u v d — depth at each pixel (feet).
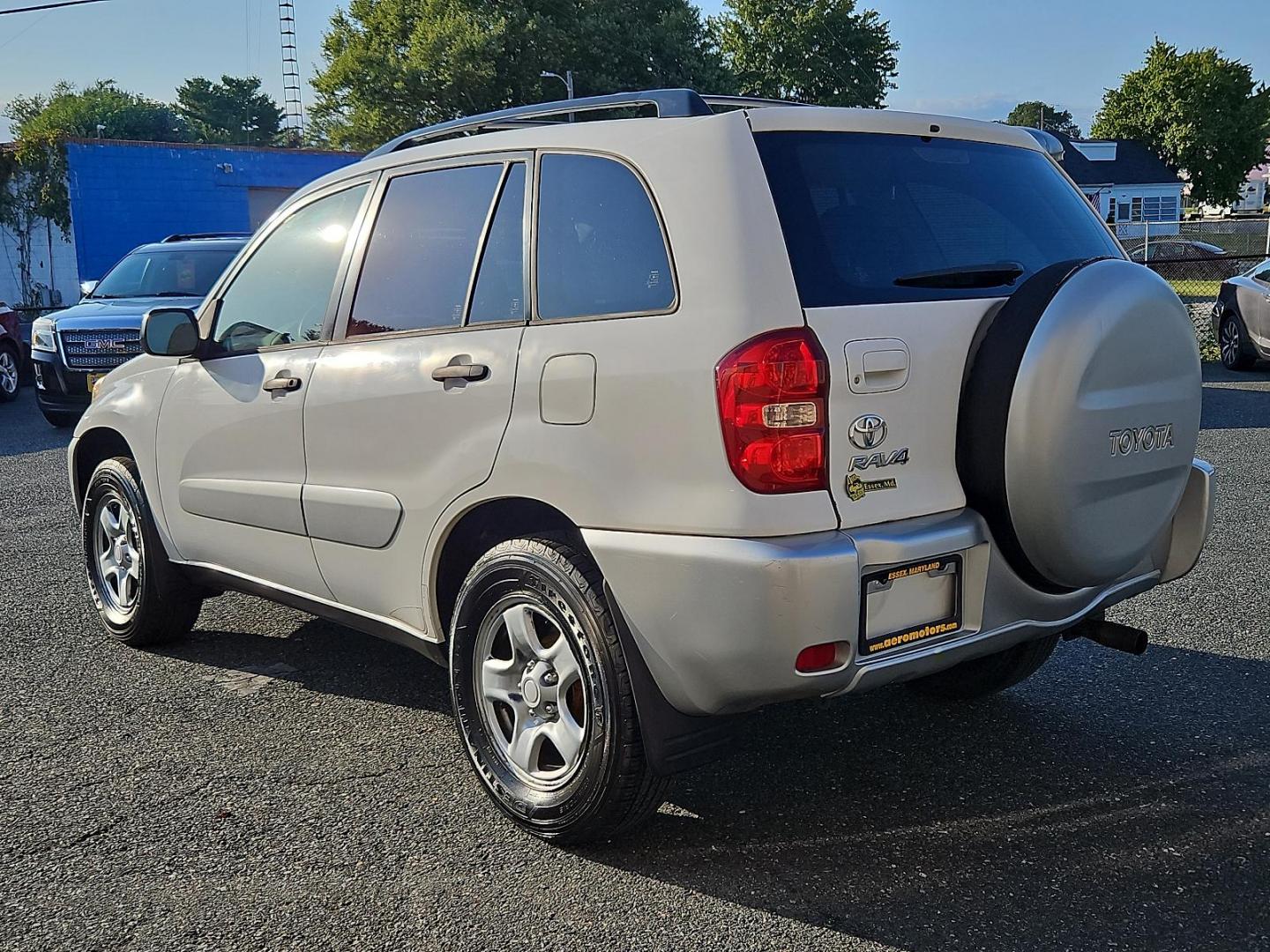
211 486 14.25
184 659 15.94
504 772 10.93
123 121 300.61
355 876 10.08
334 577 12.71
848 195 9.87
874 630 9.31
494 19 176.55
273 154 110.01
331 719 13.71
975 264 10.32
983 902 9.48
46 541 23.24
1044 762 12.17
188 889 9.92
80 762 12.57
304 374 12.70
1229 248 124.26
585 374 9.80
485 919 9.37
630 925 9.25
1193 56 246.47
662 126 9.95
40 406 39.63
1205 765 12.01
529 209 10.80
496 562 10.53
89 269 102.99
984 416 9.59
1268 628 16.30
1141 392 10.04
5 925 9.41
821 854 10.32
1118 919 9.17
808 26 222.28
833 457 9.03
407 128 177.17
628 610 9.57
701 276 9.27
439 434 11.05
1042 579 10.11
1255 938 8.88
